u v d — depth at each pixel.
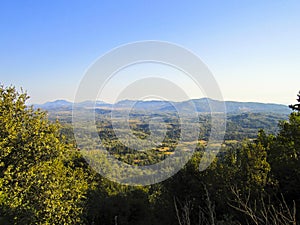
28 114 12.55
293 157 14.21
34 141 11.68
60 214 11.51
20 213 9.70
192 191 14.81
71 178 13.15
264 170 12.96
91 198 16.75
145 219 16.50
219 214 12.45
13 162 11.26
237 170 13.56
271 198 11.75
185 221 3.37
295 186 12.17
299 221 9.19
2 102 11.80
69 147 12.65
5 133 11.17
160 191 16.88
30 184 10.95
